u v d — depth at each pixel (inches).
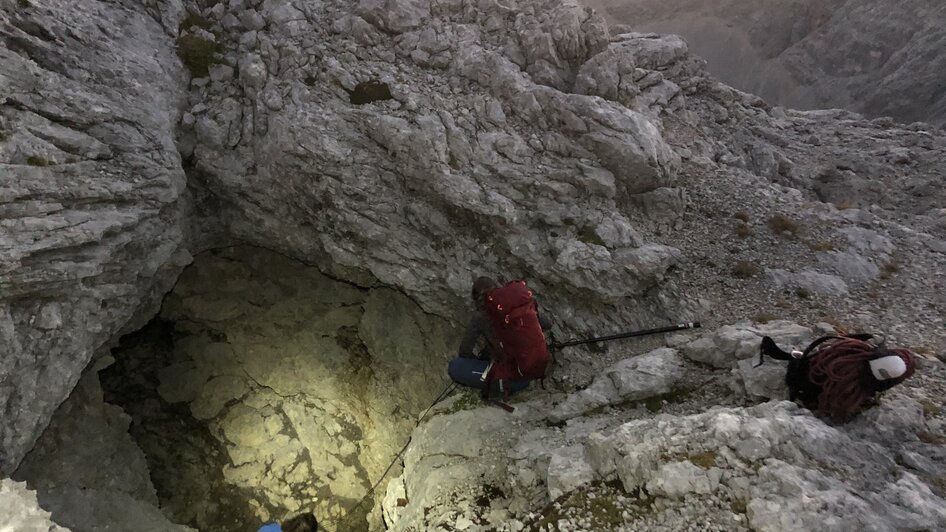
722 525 141.6
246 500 358.0
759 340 208.1
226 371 364.8
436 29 326.6
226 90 305.1
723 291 256.8
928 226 303.9
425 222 288.7
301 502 363.9
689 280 262.5
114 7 280.5
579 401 218.4
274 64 307.1
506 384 227.8
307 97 296.5
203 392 360.8
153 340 345.4
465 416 233.8
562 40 315.6
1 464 179.9
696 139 367.2
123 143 240.5
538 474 189.8
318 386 369.4
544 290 277.7
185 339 355.6
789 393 178.1
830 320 232.5
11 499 153.2
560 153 289.6
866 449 153.6
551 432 211.6
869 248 276.4
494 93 305.3
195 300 342.0
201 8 320.5
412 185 287.4
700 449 160.4
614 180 285.7
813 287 252.5
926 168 359.9
